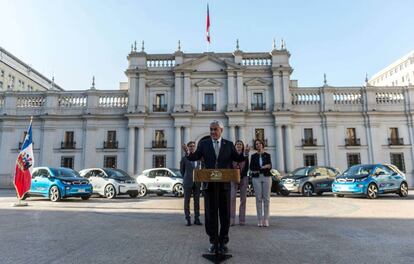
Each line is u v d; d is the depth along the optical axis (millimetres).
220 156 5016
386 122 34750
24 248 5102
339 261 4320
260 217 7371
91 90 35156
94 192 17609
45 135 34438
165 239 5820
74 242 5551
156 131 34688
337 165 33750
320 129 34625
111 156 34125
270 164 7430
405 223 7531
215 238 4484
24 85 63094
